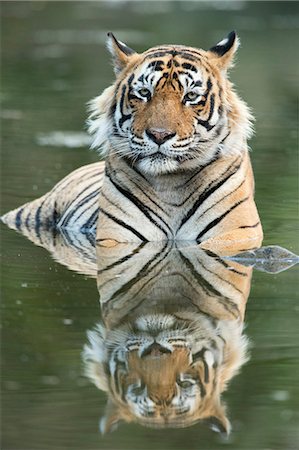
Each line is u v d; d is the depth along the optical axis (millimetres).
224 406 7805
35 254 12859
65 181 15586
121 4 46312
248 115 13609
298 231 13945
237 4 46438
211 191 13297
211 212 13312
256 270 11914
